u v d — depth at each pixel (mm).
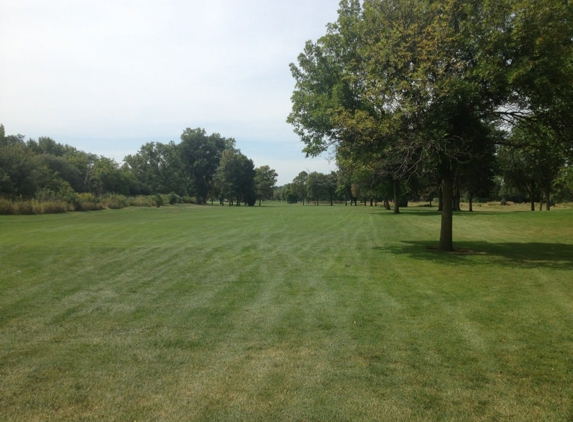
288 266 11453
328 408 3861
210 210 57000
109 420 3645
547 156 14828
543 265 11641
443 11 13430
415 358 5035
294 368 4746
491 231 22875
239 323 6398
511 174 44062
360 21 15227
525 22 11750
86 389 4215
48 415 3723
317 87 17453
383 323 6395
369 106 14703
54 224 27156
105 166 72562
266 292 8422
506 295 8172
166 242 16734
